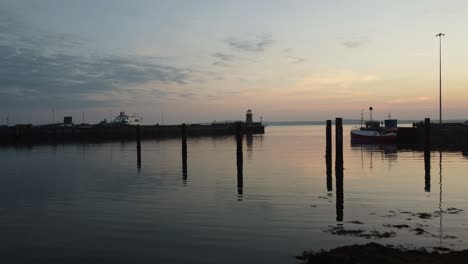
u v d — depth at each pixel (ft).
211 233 50.65
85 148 211.20
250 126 412.98
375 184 85.15
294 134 439.63
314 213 59.93
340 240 47.06
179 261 41.98
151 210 63.16
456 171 103.71
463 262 37.65
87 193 78.48
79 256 43.91
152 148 209.15
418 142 203.72
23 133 263.90
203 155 164.14
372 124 258.57
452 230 50.44
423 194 73.87
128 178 98.07
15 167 124.16
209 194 75.92
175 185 86.74
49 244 47.70
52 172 111.24
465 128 186.80
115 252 44.86
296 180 92.22
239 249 44.86
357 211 60.95
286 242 46.75
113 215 60.44
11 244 47.85
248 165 125.29
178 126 341.21
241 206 65.16
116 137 295.89
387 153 163.43
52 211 63.57
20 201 71.41
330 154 108.17
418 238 47.32
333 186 83.51
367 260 38.11
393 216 57.77
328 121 108.27
